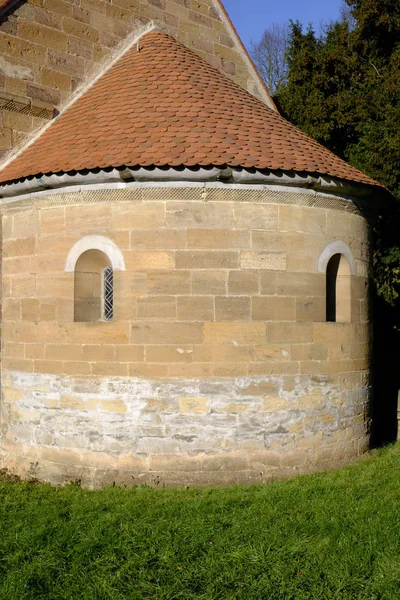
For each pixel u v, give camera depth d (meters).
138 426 7.63
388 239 15.70
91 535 5.89
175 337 7.62
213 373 7.63
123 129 8.10
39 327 8.20
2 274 8.73
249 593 4.80
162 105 8.50
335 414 8.39
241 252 7.74
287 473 7.88
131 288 7.69
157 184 7.62
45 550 5.62
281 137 8.57
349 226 8.75
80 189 7.87
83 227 7.91
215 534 5.86
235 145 7.83
